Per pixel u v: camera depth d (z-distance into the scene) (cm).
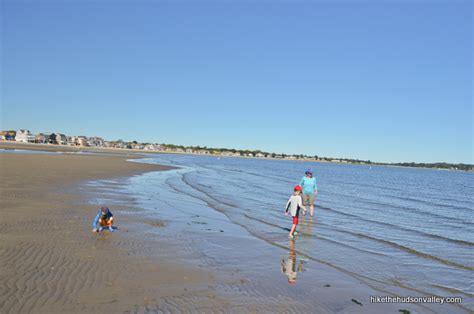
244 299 652
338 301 679
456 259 1023
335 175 6681
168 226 1247
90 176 2827
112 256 838
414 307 672
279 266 880
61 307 552
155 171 4281
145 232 1123
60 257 791
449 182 6431
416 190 3897
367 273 868
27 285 624
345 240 1216
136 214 1416
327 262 942
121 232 1093
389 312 643
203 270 802
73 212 1319
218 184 3216
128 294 627
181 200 1952
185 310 582
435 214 2008
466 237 1368
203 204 1875
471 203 2722
